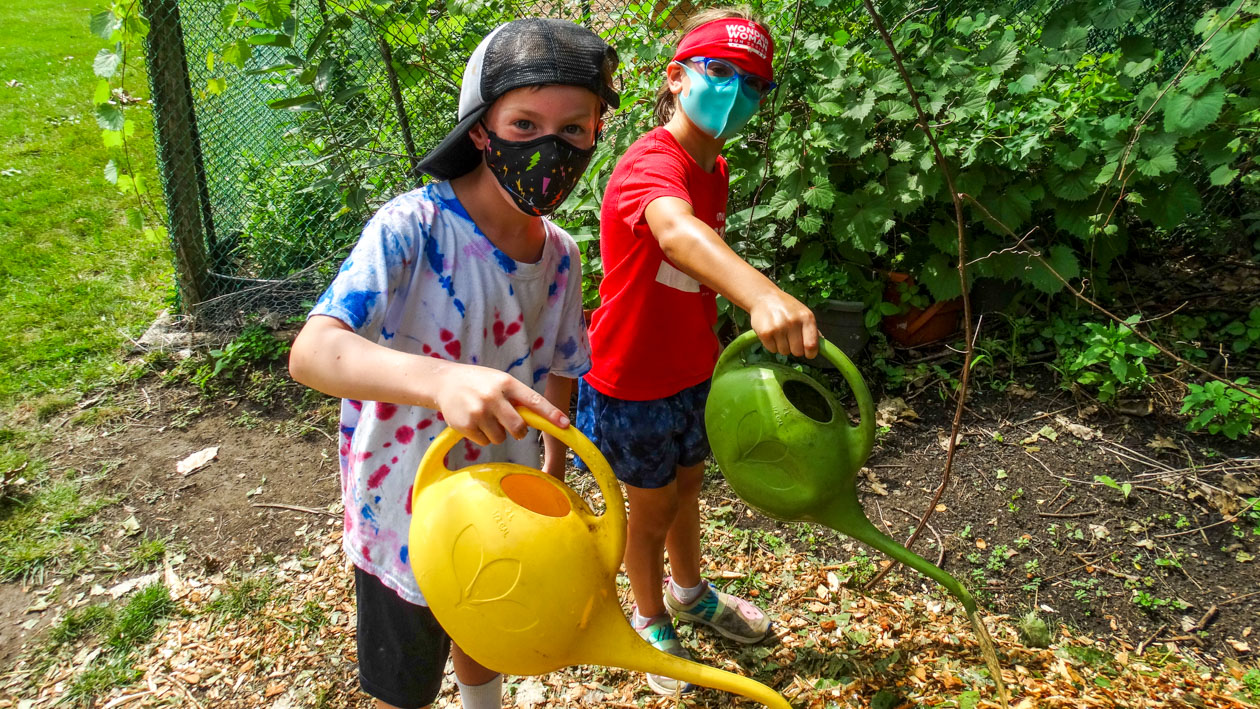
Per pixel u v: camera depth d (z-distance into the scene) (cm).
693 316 179
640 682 214
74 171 566
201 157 398
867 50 338
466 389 101
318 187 357
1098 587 244
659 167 157
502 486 119
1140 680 212
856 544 263
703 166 183
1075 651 222
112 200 526
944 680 211
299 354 112
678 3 312
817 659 219
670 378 180
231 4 318
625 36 333
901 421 315
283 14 316
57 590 256
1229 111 313
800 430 140
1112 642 227
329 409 345
